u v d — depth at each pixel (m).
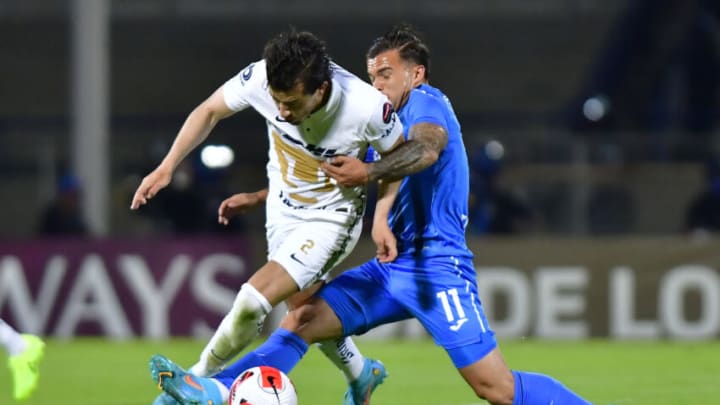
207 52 93.44
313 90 16.70
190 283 43.12
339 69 17.59
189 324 43.00
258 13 94.88
